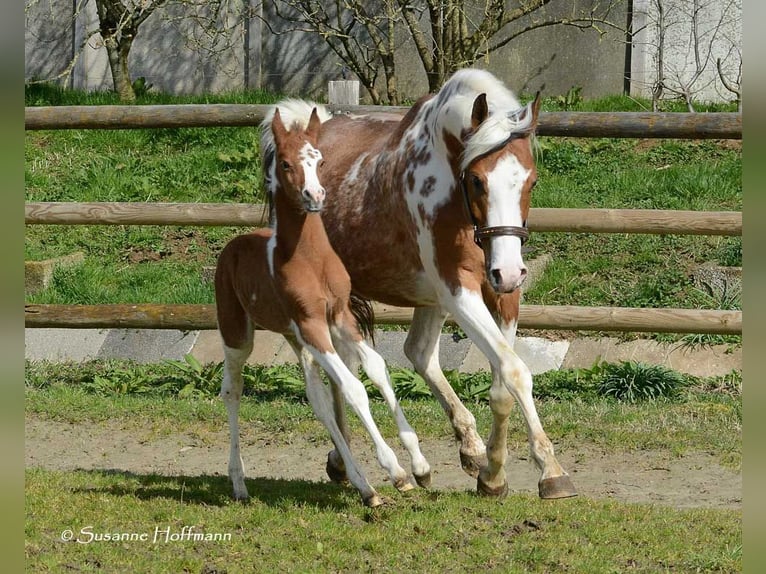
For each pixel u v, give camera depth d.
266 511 6.57
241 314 6.86
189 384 10.34
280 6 18.61
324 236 6.47
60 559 5.70
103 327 10.28
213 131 15.86
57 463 8.31
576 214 9.78
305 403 9.93
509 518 6.45
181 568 5.62
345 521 6.41
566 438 8.69
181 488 7.21
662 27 16.25
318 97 18.64
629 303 11.32
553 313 9.66
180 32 18.83
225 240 13.45
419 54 16.41
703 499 7.20
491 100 6.30
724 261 11.77
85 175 14.68
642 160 14.53
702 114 9.68
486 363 10.63
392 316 9.90
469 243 6.32
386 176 6.86
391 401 6.50
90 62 19.12
